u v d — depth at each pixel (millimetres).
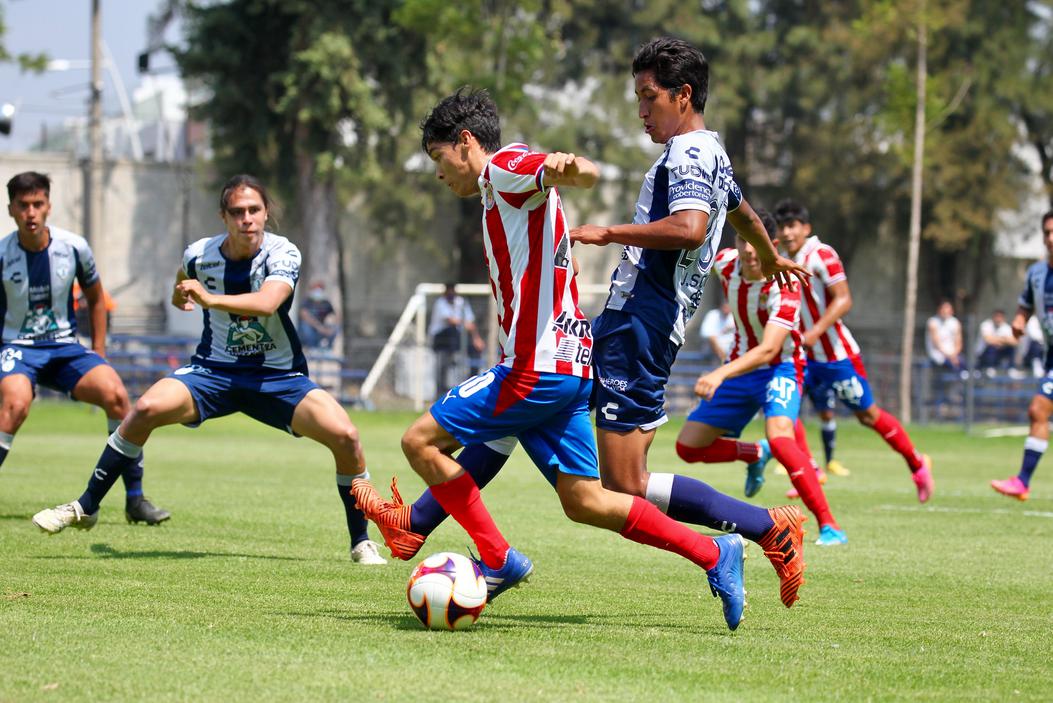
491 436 14023
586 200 99812
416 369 70500
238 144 85688
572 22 99875
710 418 24953
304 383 20156
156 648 12531
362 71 82875
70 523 19891
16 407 23266
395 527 14844
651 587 18281
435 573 13992
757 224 15281
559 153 13203
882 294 107125
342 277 92875
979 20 98438
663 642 13719
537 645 13273
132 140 96188
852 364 29656
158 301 93812
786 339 24281
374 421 66000
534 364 13703
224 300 18375
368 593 16750
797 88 100438
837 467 42844
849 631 14906
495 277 13906
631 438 14562
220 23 82125
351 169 85062
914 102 76750
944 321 71688
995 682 12227
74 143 94062
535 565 20453
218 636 13211
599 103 98812
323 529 24375
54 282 23969
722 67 99812
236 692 10828
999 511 31250
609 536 24391
